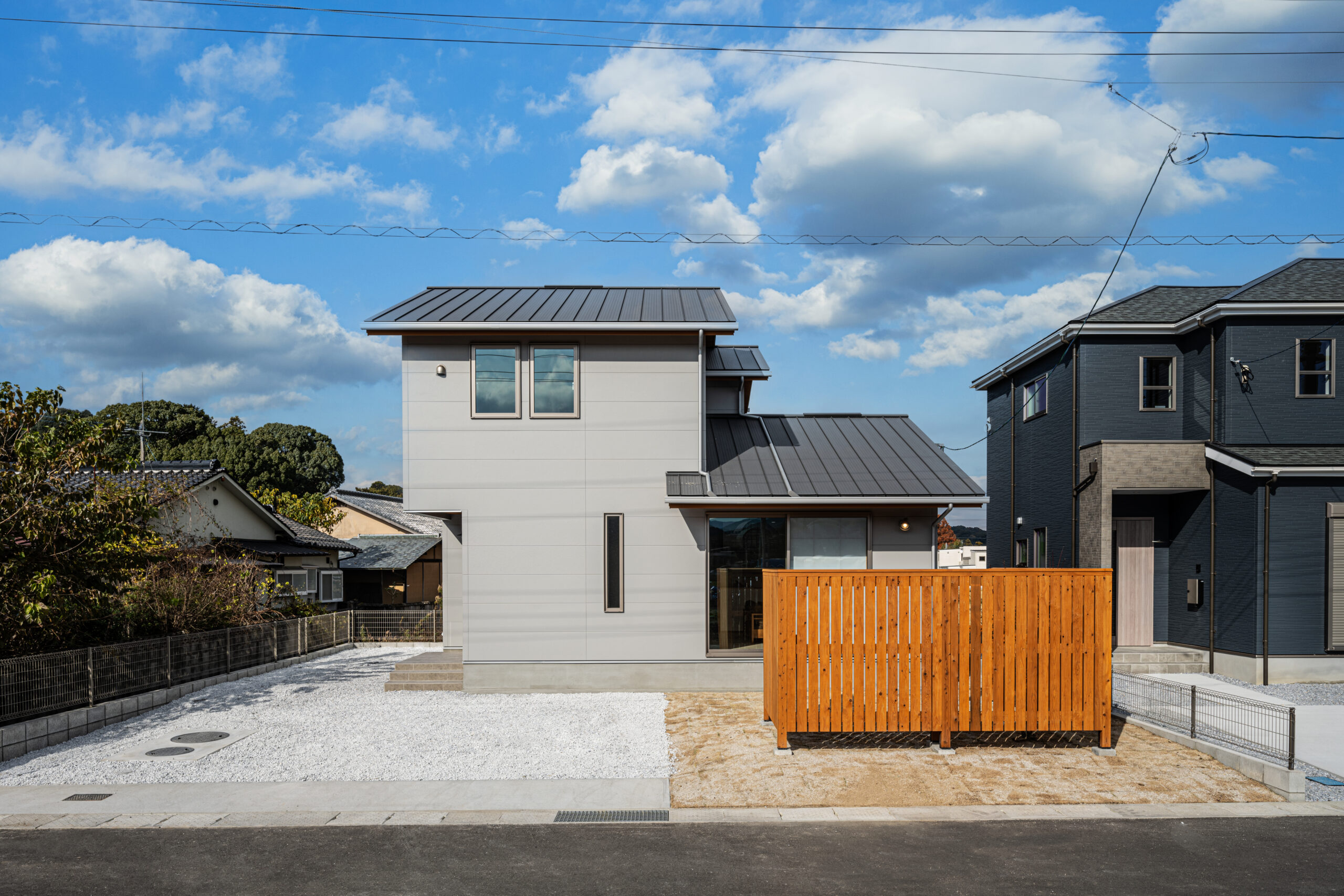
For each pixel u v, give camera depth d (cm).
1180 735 964
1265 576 1352
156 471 1923
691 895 561
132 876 592
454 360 1281
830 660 903
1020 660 908
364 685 1342
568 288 1576
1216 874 600
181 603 1368
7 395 1034
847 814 736
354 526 3191
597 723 1053
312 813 736
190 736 1002
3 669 922
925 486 1258
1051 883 584
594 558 1264
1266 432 1470
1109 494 1490
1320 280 1598
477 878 588
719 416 1548
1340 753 928
